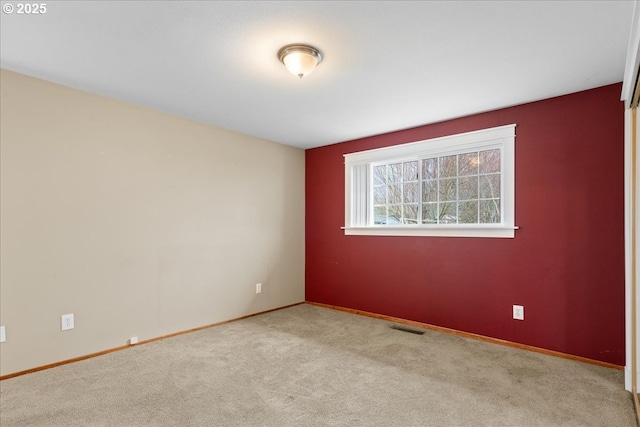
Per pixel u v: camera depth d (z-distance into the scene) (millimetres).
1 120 2424
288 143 4582
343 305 4410
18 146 2494
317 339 3277
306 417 1938
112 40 2043
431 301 3627
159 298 3295
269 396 2170
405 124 3701
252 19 1832
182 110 3305
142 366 2631
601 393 2205
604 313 2668
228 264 3916
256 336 3367
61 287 2686
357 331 3535
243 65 2365
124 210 3068
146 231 3217
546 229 2939
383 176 4148
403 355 2865
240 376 2457
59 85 2695
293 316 4129
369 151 4188
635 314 2215
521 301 3059
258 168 4281
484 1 1668
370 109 3227
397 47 2111
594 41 2025
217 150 3832
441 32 1945
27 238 2527
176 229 3447
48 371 2531
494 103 3055
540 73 2461
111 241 2979
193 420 1904
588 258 2744
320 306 4637
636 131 2180
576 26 1872
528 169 3031
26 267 2520
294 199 4750
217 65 2367
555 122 2904
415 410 2010
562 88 2730
